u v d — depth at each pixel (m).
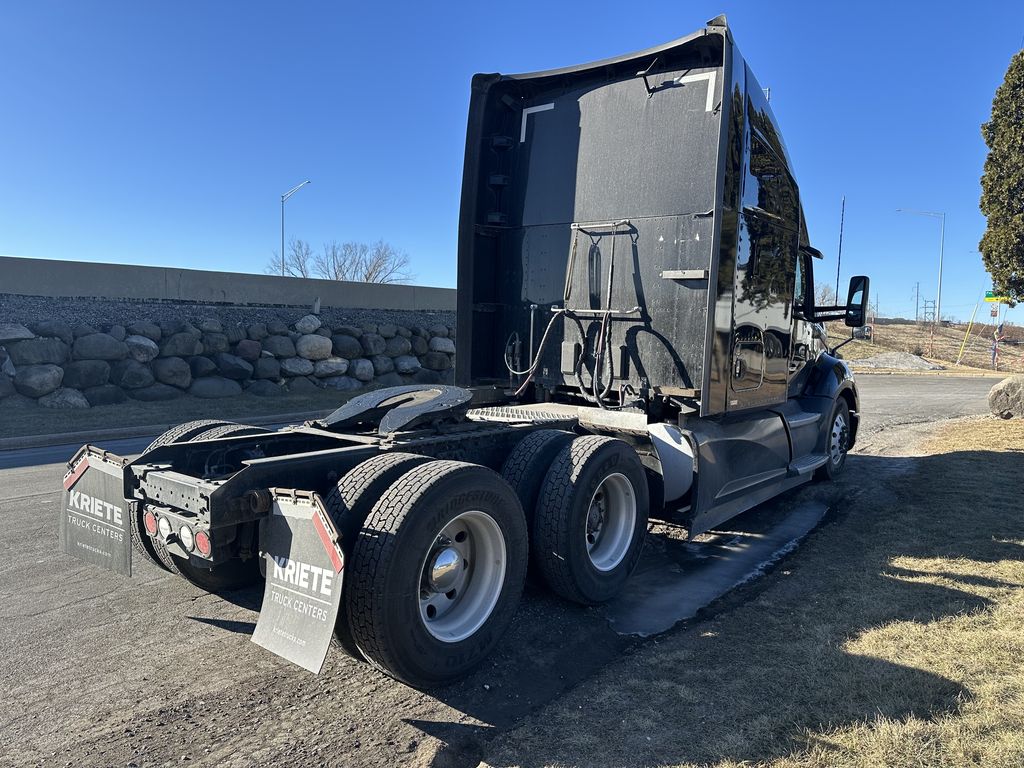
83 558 3.87
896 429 12.27
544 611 4.19
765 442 5.97
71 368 13.49
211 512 2.98
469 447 4.08
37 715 2.99
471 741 2.83
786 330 6.13
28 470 8.68
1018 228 11.59
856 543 5.34
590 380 5.52
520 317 5.95
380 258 53.06
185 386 14.94
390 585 2.89
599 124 5.48
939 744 2.60
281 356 16.62
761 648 3.54
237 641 3.74
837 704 2.93
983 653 3.34
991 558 4.86
